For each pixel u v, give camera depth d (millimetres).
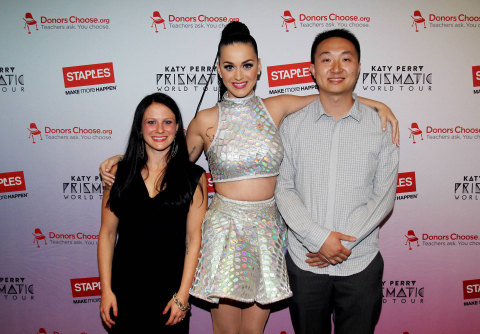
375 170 1510
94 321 1988
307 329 1561
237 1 1848
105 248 1408
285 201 1502
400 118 1925
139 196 1383
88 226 1946
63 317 1985
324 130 1521
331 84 1441
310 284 1527
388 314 2004
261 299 1393
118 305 1363
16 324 1985
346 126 1507
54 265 1964
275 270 1431
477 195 1965
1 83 1875
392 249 1979
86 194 1932
